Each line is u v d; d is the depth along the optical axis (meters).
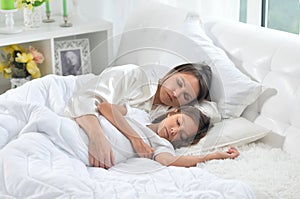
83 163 2.09
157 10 2.94
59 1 3.51
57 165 1.95
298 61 2.28
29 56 3.04
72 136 2.12
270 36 2.48
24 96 2.44
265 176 1.98
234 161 2.13
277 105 2.31
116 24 3.54
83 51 3.27
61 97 2.48
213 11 3.14
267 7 3.10
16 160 1.89
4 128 2.14
